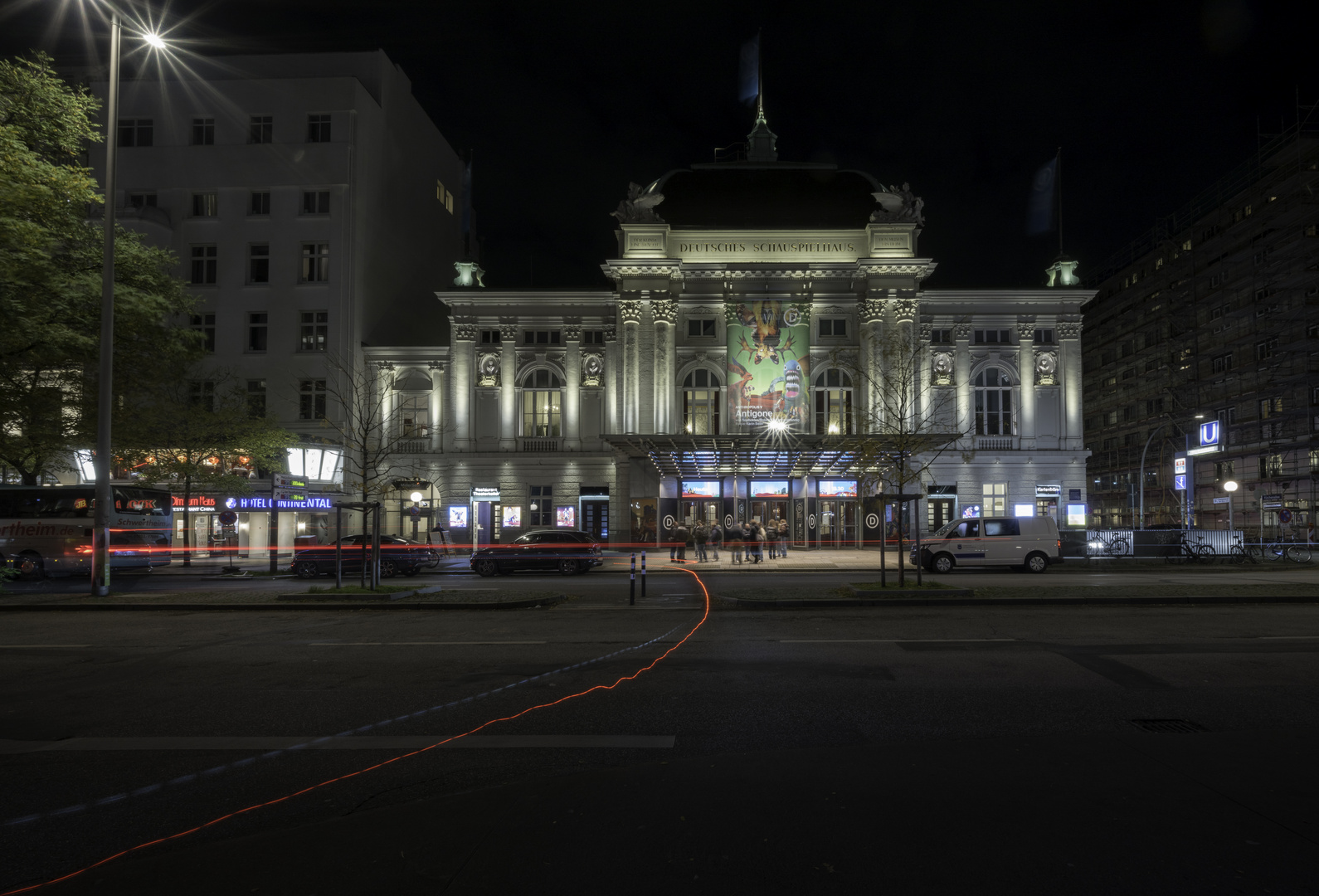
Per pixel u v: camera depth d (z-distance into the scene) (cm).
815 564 2834
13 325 1883
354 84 4281
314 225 4216
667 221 4269
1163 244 5769
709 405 4084
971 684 794
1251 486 4938
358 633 1223
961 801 428
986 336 4141
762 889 326
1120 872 336
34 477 2661
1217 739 550
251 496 3312
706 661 932
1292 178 4447
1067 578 2152
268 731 649
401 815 424
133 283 2508
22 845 422
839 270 4056
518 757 567
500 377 4191
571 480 4112
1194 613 1377
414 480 3975
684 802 433
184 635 1224
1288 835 373
